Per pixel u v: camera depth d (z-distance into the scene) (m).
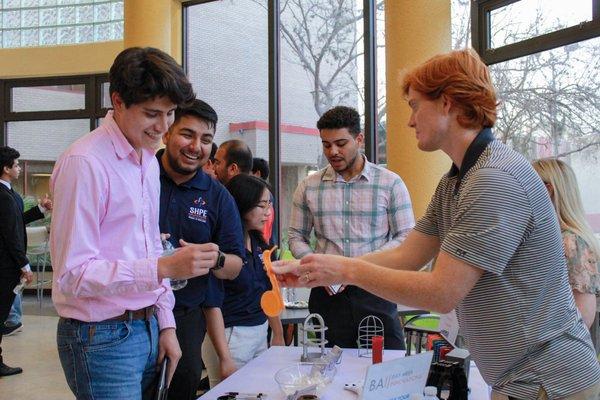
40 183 7.06
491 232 1.14
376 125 4.67
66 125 6.97
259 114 5.20
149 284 1.36
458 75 1.24
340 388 1.71
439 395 1.64
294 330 3.47
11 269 4.15
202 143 2.03
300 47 4.98
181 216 2.06
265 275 2.59
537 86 3.52
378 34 4.64
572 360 1.19
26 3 6.91
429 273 1.22
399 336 2.46
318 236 2.70
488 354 1.25
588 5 3.17
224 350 2.20
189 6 5.65
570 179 1.96
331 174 2.67
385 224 2.62
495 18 3.81
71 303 1.39
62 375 4.14
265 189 2.64
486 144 1.24
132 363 1.45
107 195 1.40
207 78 5.53
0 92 7.06
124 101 1.39
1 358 4.13
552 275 1.21
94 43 6.66
